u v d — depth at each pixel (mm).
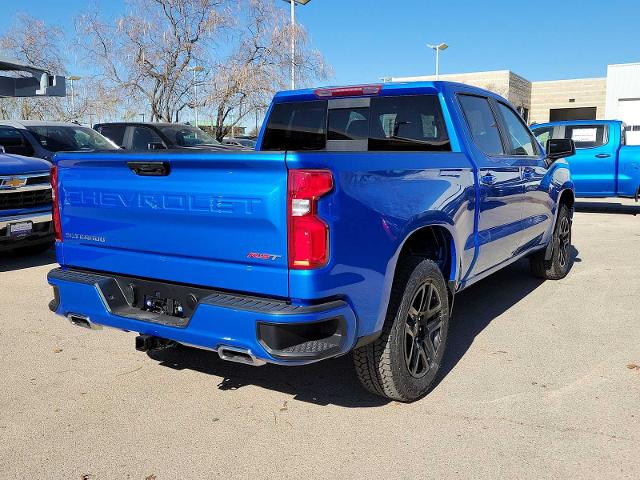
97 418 3590
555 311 5648
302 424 3494
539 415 3553
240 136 21562
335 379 4129
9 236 7238
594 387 3922
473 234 4355
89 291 3576
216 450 3221
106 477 2984
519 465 3031
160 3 16875
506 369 4250
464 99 4770
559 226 6734
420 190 3592
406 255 3711
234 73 17094
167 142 12195
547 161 6145
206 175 3090
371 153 3246
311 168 2844
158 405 3762
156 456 3168
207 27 16766
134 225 3434
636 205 14914
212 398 3854
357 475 2975
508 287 6570
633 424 3424
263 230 2936
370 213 3141
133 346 4789
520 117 5785
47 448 3250
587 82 41844
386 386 3559
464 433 3357
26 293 6406
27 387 4023
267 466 3064
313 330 2967
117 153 3402
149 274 3410
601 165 12453
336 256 2941
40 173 7598
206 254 3152
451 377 4125
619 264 7680
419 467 3033
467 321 5379
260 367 4359
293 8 17750
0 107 22828
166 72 16953
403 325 3518
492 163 4707
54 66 22516
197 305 3088
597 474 2943
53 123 10586
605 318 5402
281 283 2922
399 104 4781
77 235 3756
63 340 4930
